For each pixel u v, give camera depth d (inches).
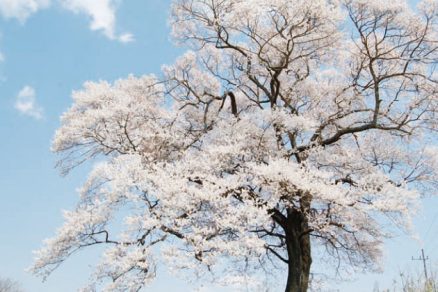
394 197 513.3
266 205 545.6
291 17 579.2
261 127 592.4
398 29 592.4
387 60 637.3
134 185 490.6
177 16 653.3
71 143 593.9
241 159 583.5
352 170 622.5
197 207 515.8
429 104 631.8
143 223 471.5
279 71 629.9
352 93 669.3
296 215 603.5
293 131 592.7
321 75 721.0
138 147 587.2
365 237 700.7
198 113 691.4
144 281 467.5
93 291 488.1
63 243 507.2
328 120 650.2
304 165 604.1
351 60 674.2
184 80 713.0
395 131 659.4
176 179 512.7
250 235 491.2
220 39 660.7
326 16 574.9
